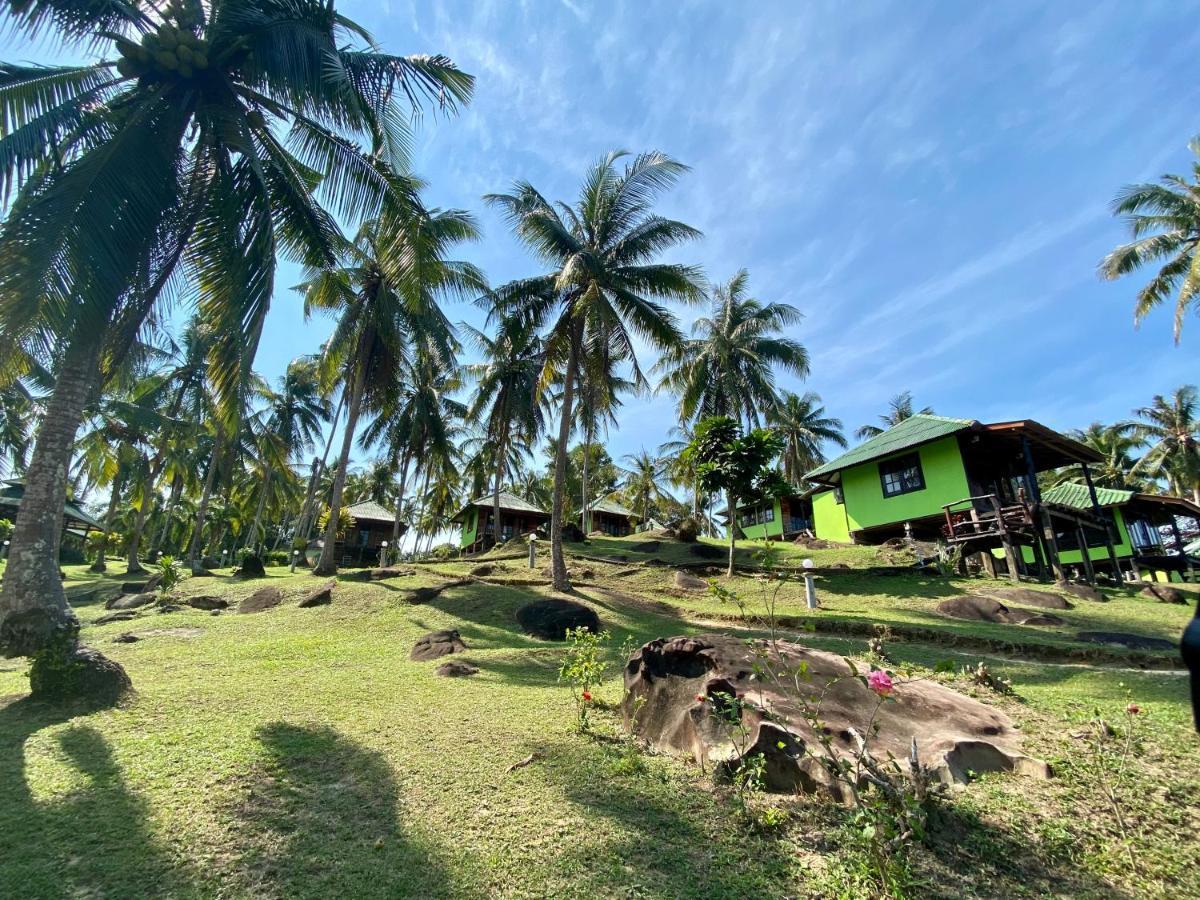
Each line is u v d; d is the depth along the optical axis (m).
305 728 5.47
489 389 26.34
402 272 10.02
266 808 3.95
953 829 3.55
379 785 4.32
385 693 6.77
